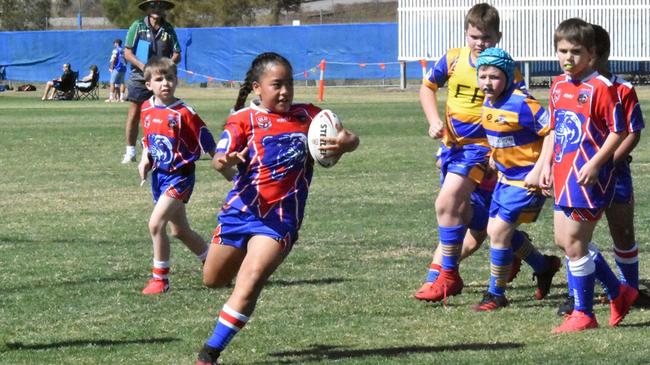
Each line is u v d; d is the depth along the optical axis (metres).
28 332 13.80
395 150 37.59
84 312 14.92
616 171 14.32
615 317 13.87
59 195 27.16
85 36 96.75
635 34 78.62
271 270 11.98
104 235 21.34
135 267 18.11
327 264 18.30
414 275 17.36
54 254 19.30
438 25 83.44
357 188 28.08
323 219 23.14
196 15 122.62
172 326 14.10
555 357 12.31
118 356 12.63
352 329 13.87
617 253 15.03
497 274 14.96
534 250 15.46
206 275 12.58
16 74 98.44
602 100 12.98
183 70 93.88
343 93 81.94
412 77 89.69
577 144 13.22
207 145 16.36
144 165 16.61
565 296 15.92
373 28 88.69
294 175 12.17
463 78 15.30
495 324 14.09
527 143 14.51
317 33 90.12
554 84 13.65
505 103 14.48
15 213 24.25
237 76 92.62
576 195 13.27
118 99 78.19
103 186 28.89
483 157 15.33
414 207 24.70
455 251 15.29
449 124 15.46
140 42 33.09
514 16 81.00
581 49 13.04
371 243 20.31
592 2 79.19
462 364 12.09
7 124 51.72
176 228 16.86
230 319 11.91
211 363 11.95
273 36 91.25
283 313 14.75
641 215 22.98
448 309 15.02
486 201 16.02
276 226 12.02
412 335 13.54
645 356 12.30
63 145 40.84
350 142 12.08
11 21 132.25
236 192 12.23
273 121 12.16
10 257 19.00
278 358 12.52
